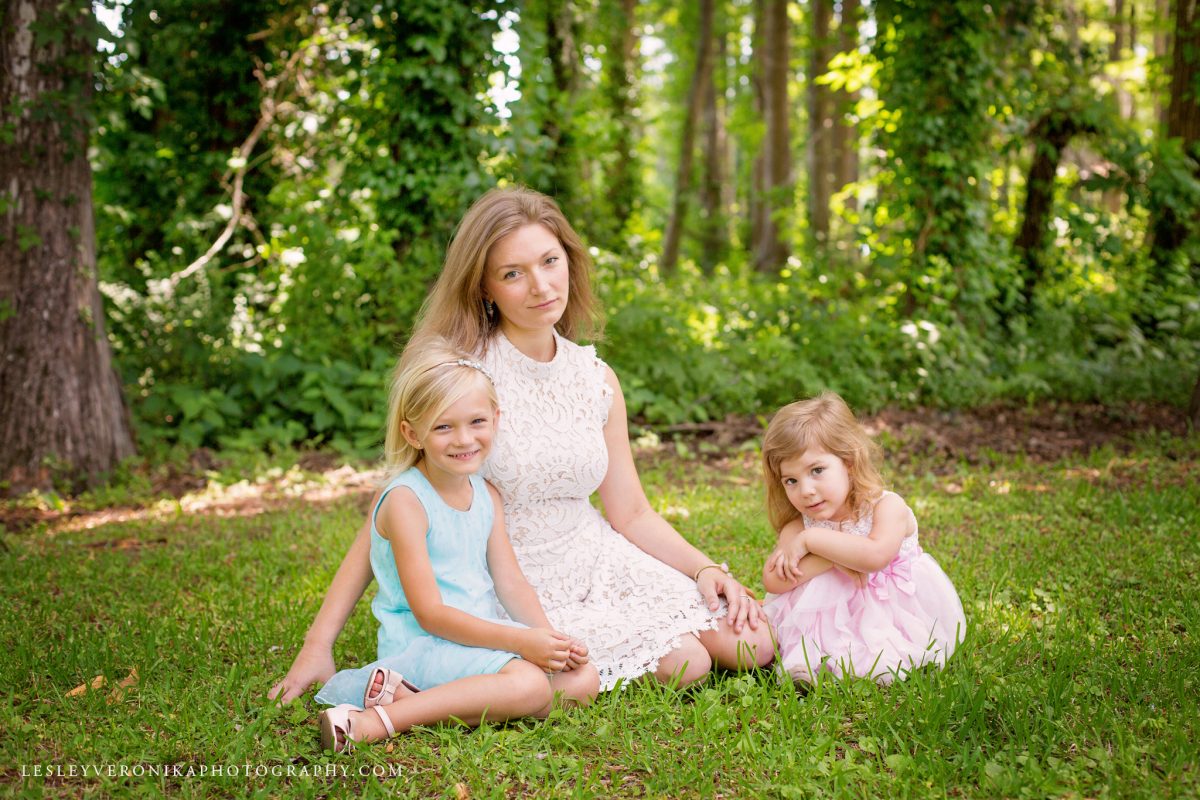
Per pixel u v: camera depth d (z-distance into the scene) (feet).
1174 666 9.72
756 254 65.57
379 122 28.89
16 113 20.38
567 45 41.22
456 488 9.86
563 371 10.72
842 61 35.24
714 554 14.96
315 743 8.75
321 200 29.96
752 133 73.77
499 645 9.18
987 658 10.11
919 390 29.27
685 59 80.07
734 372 28.27
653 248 48.08
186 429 24.12
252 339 27.27
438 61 26.86
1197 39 34.12
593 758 8.49
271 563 15.07
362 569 10.17
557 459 10.34
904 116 31.22
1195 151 34.32
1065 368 30.42
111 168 33.55
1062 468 20.70
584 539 10.68
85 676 10.23
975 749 8.20
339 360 26.37
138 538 17.20
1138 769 7.79
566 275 10.39
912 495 18.51
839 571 10.50
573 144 39.34
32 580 14.17
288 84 33.78
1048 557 13.91
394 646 9.63
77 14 20.67
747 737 8.41
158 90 25.99
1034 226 35.91
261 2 32.89
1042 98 33.55
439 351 9.70
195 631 11.68
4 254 20.61
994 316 32.48
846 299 33.86
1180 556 13.73
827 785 7.80
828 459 10.43
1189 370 30.14
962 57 30.32
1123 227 36.55
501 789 7.76
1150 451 21.68
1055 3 34.50
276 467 22.99
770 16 59.00
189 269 27.22
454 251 10.35
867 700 9.29
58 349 20.88
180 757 8.49
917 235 31.58
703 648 9.98
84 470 21.06
